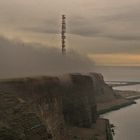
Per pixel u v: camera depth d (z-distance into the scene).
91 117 124.44
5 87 59.47
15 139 42.69
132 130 121.50
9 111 47.47
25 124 46.19
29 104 52.62
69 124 107.06
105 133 107.88
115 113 173.12
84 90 120.38
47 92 72.75
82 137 95.44
